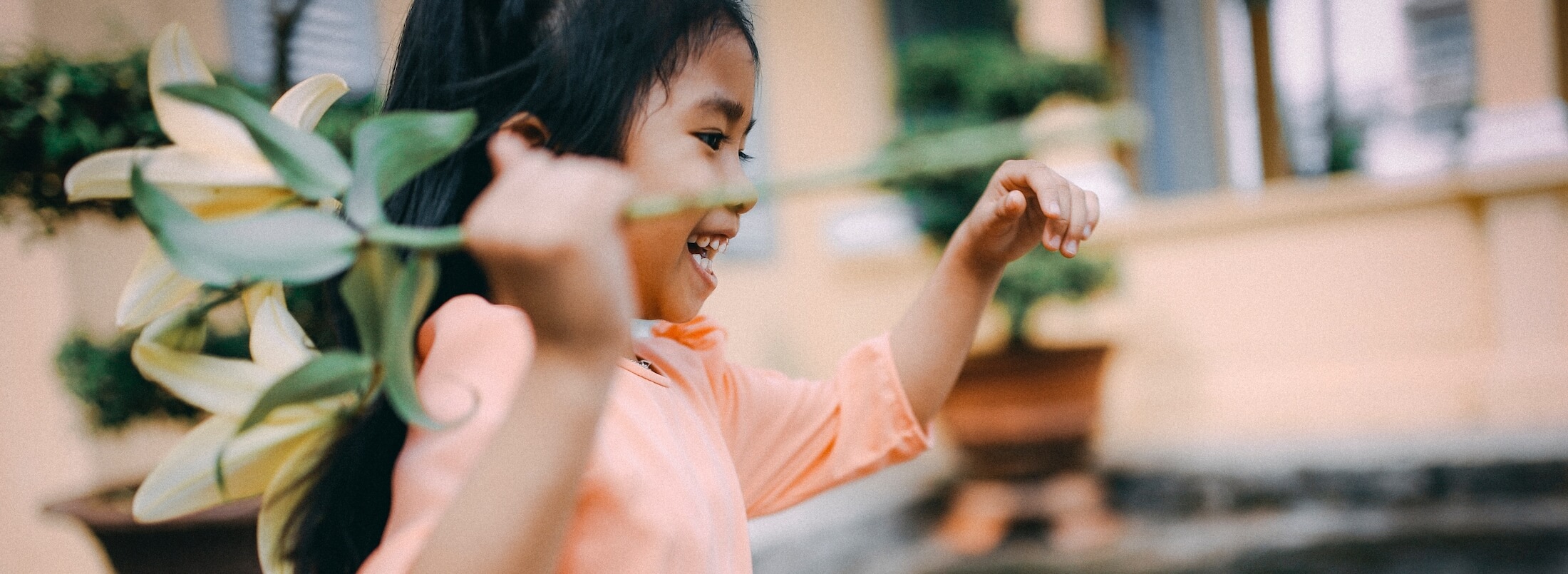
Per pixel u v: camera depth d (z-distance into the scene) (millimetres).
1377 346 4496
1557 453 3705
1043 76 3373
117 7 2199
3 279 1974
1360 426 4398
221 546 1231
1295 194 4574
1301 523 3514
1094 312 4793
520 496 380
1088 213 758
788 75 4746
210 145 447
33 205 1216
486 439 477
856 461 879
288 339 501
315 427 488
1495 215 4355
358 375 386
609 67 624
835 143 4902
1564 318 4246
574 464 387
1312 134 8219
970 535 3529
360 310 379
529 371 387
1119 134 540
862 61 5039
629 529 578
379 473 547
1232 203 4641
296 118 507
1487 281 4398
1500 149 4324
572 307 367
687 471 644
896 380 875
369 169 382
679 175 635
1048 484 3523
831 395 909
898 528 3855
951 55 3494
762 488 873
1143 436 4609
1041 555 3324
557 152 625
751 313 4359
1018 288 3473
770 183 454
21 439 1986
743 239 4406
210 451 468
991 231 820
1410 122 5508
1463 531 3262
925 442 874
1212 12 6875
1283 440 4254
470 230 364
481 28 651
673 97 645
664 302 664
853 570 3277
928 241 3549
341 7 2586
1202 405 4656
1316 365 4551
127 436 2000
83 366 1396
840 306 5023
